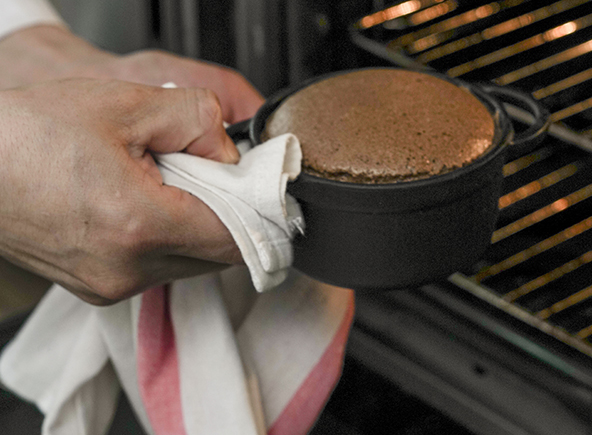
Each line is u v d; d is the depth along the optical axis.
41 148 0.69
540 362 0.87
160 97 0.71
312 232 0.69
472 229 0.69
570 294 0.88
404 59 0.92
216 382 0.76
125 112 0.70
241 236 0.69
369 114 0.70
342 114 0.70
